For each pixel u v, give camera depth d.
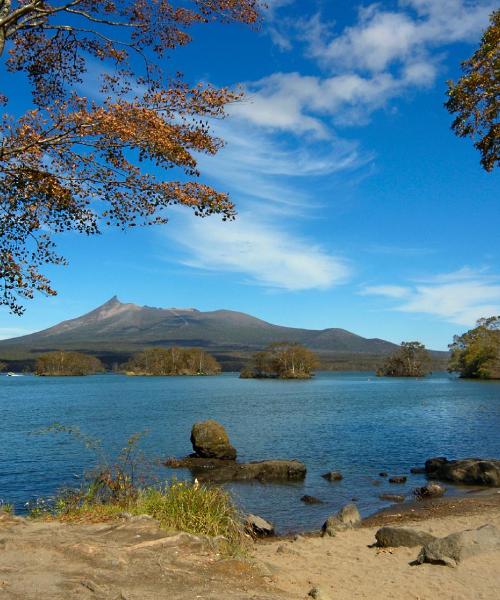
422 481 22.27
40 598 5.39
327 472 24.47
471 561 8.68
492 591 7.36
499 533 9.48
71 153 10.96
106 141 10.66
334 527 13.27
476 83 14.10
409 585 7.79
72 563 6.62
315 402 71.56
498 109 14.52
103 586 5.90
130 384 140.00
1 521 9.11
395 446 32.44
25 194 11.19
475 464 21.80
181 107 10.80
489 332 149.00
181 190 10.86
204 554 7.61
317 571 8.68
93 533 8.20
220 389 111.38
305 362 189.00
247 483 22.19
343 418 49.72
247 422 46.19
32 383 151.75
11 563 6.51
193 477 23.38
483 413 53.84
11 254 11.16
